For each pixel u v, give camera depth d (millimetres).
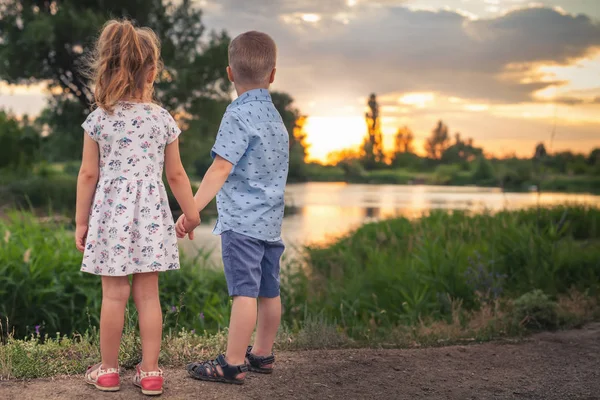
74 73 24094
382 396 3092
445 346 4309
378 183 71125
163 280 6523
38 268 6004
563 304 5574
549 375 3539
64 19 21922
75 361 3361
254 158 3102
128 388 2922
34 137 28016
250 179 3102
